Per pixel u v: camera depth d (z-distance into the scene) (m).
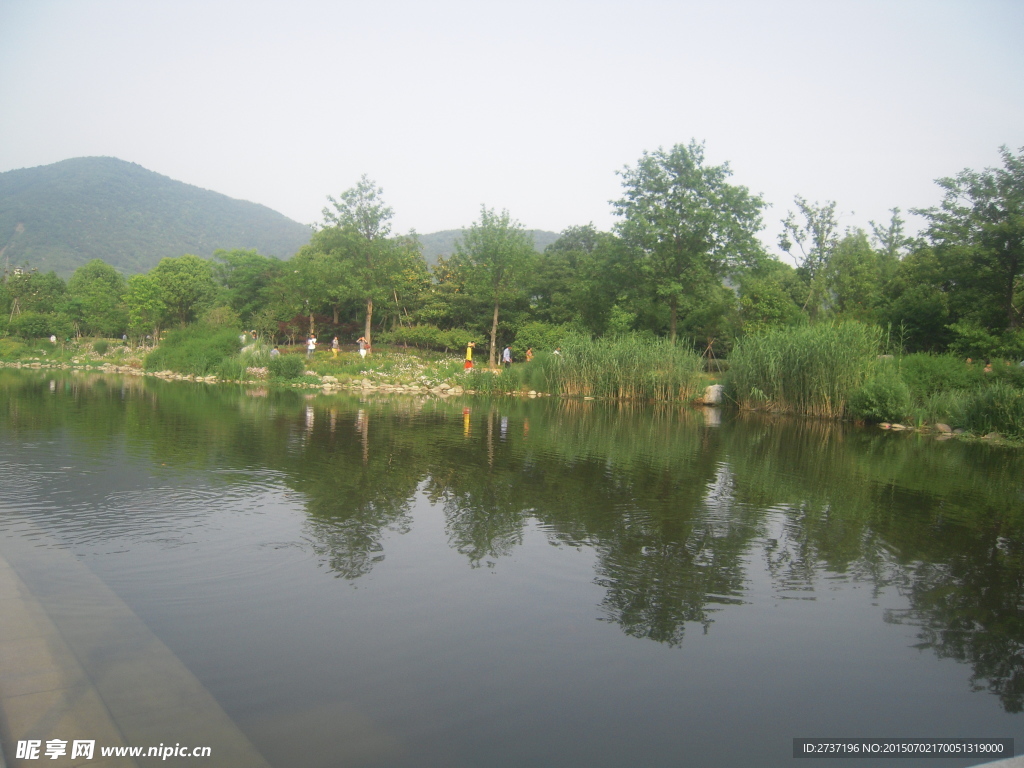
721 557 6.47
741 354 23.47
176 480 8.66
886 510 8.62
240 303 52.84
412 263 45.88
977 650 4.75
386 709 3.72
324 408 18.41
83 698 3.56
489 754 3.36
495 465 10.60
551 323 42.06
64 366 36.56
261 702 3.71
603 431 15.69
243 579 5.42
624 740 3.53
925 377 21.30
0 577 5.16
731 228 31.38
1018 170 24.25
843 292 36.38
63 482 8.34
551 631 4.75
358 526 6.94
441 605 5.10
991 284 24.73
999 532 7.72
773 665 4.43
